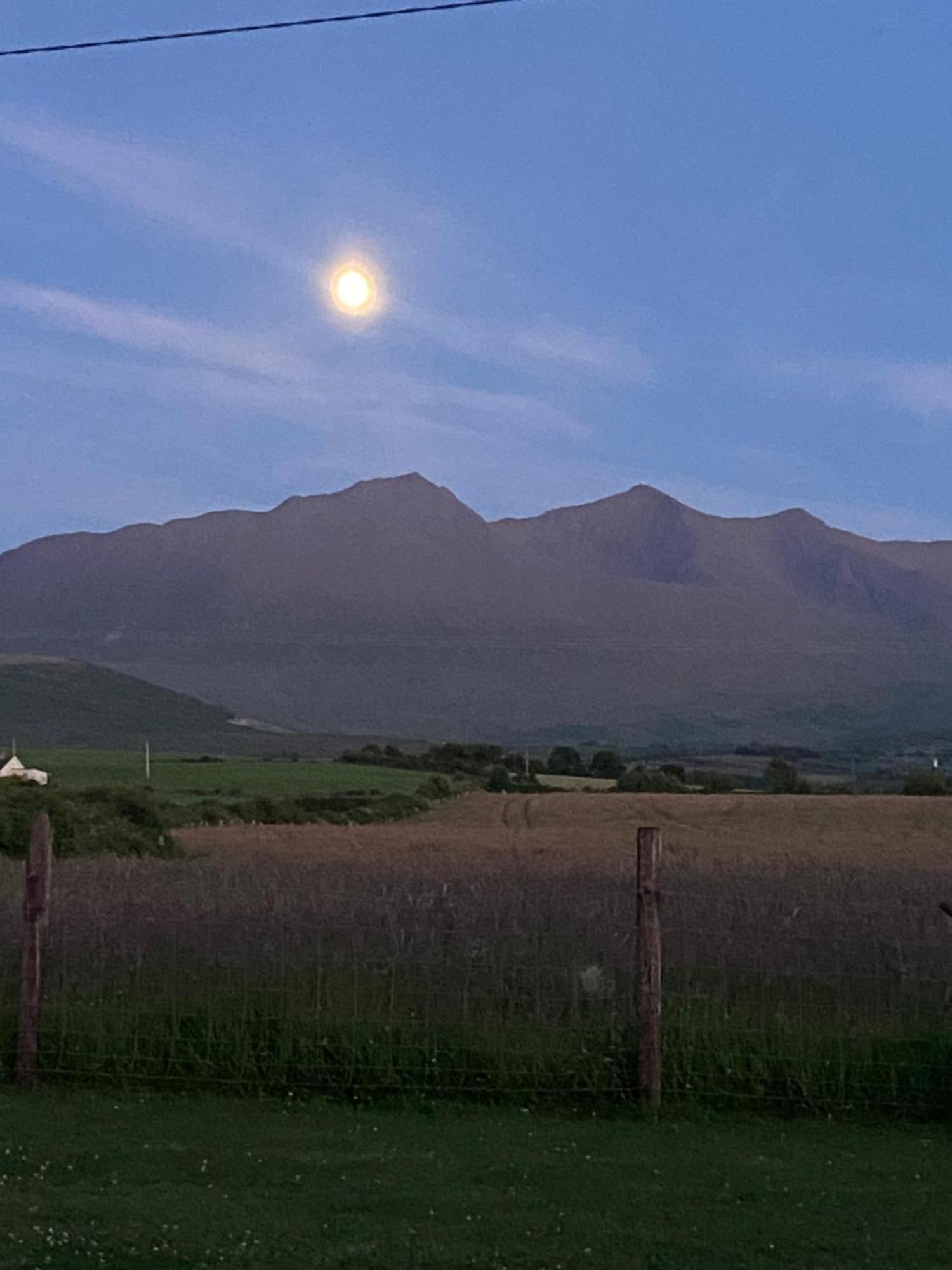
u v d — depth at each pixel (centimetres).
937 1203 742
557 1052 966
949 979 1091
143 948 1125
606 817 6212
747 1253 666
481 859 3133
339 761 10044
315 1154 823
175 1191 749
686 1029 972
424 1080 967
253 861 2647
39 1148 828
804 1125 916
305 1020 994
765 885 1892
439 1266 646
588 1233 691
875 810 6594
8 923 1223
